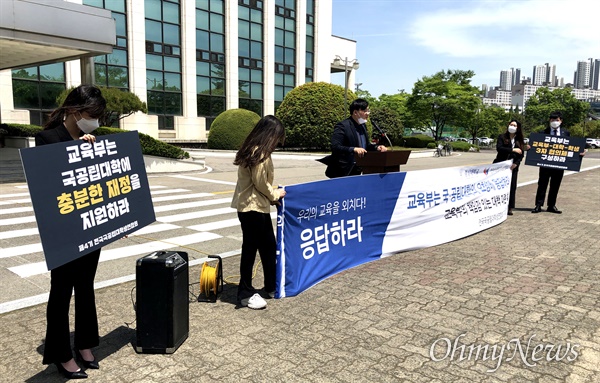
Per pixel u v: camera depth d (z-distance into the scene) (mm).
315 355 3217
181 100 29938
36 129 21734
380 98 57938
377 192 5453
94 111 2814
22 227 7391
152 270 3166
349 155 5375
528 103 75688
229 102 32250
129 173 3270
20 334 3551
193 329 3627
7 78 22219
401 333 3566
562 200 10867
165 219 8312
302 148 30375
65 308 2861
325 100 27984
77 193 2797
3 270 5195
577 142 8438
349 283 4711
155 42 28125
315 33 38625
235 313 3949
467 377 2951
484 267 5297
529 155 8797
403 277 4914
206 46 30906
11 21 12312
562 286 4645
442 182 6367
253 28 33781
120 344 3389
